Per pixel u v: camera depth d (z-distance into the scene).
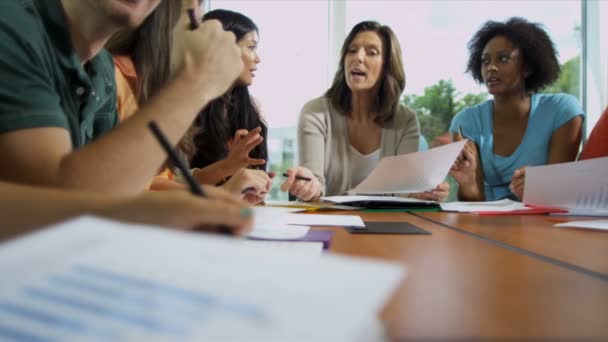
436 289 0.37
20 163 0.50
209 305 0.17
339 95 1.90
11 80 0.52
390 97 1.87
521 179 1.30
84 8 0.71
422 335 0.26
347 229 0.73
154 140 0.51
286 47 2.71
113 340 0.16
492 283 0.39
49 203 0.36
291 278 0.19
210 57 0.60
